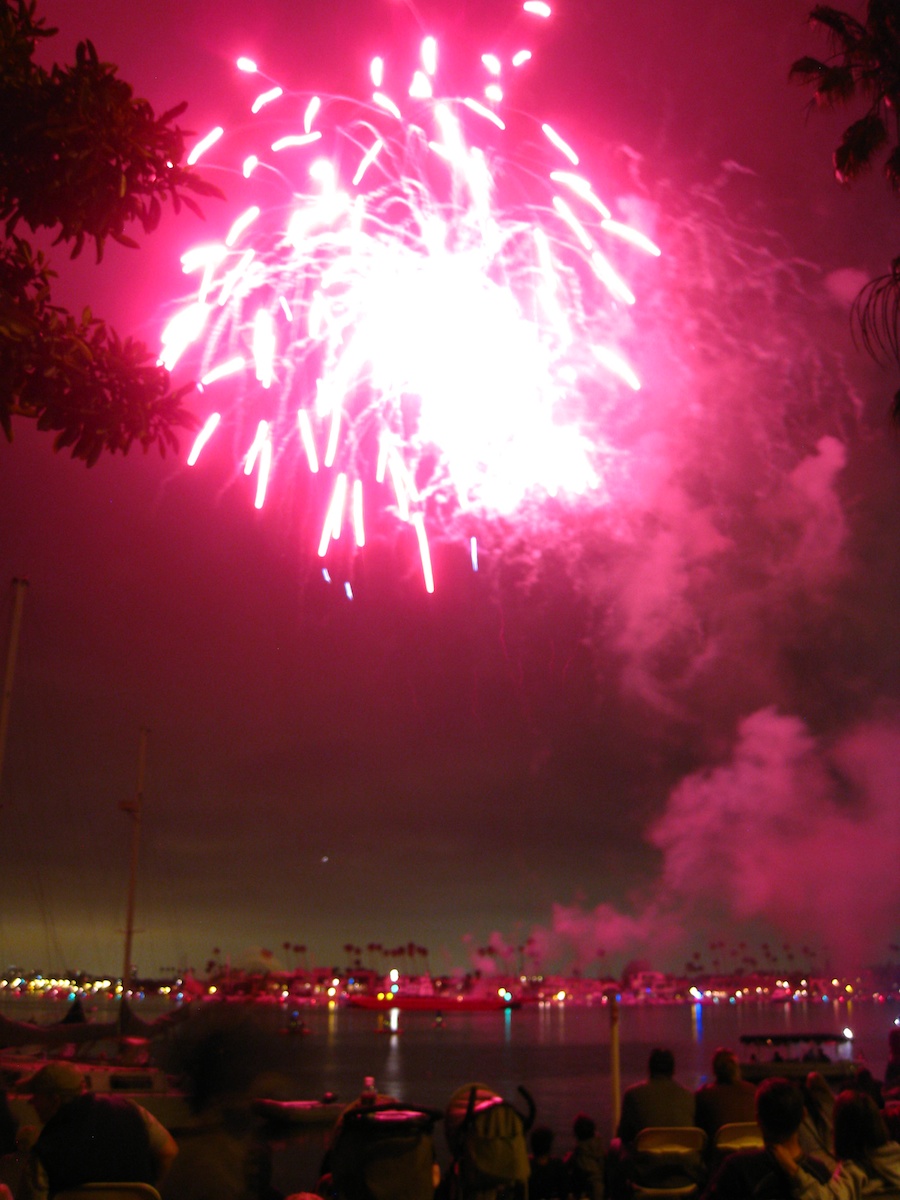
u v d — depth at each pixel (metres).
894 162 12.70
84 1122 4.87
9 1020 12.08
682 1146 7.16
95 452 5.70
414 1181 4.42
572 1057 97.25
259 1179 8.80
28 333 5.46
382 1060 94.25
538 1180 9.21
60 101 5.16
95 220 5.41
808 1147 7.15
